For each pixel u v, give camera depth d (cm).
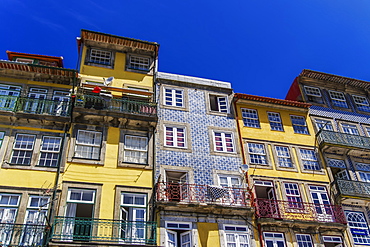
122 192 1495
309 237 1627
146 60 1961
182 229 1477
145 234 1408
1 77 1673
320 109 2125
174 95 1872
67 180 1463
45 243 1292
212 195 1552
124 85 1827
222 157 1738
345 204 1786
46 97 1673
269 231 1588
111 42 1911
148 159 1612
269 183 1742
